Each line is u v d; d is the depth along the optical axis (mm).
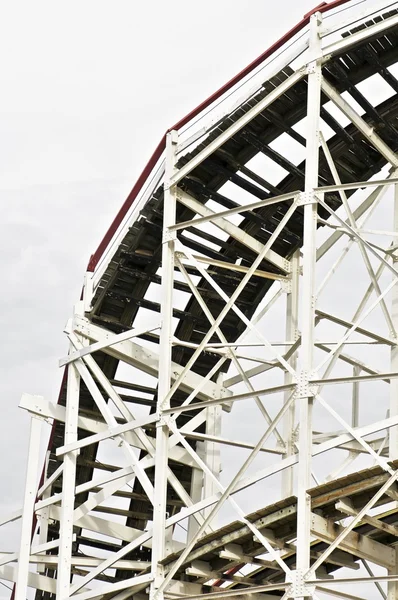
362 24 21938
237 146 24812
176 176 24438
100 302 27219
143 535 23672
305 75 22438
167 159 24656
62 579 24938
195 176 25422
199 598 21109
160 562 22594
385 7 21594
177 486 24422
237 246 26859
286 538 21828
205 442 26875
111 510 28953
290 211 21875
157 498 22953
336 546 19312
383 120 23984
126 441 25031
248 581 23656
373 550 21469
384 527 20453
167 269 24109
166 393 23547
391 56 22656
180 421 28766
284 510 20625
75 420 26219
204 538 21875
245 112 23688
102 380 26000
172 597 22281
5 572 26750
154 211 25656
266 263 27516
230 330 28156
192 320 27609
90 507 25641
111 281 26797
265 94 23234
